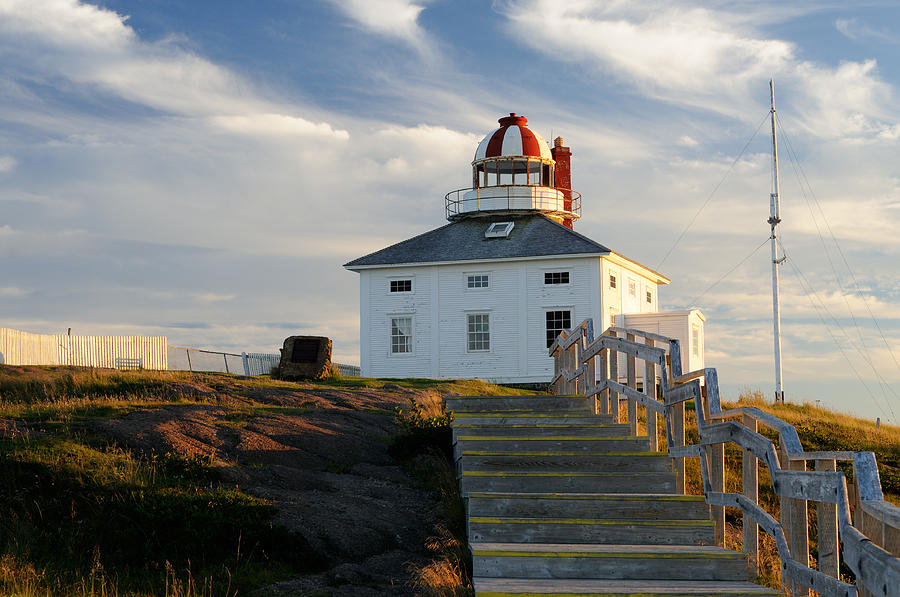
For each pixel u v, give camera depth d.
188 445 13.07
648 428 11.95
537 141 41.78
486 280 37.03
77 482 10.95
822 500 6.55
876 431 25.45
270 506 10.80
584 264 35.81
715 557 8.65
